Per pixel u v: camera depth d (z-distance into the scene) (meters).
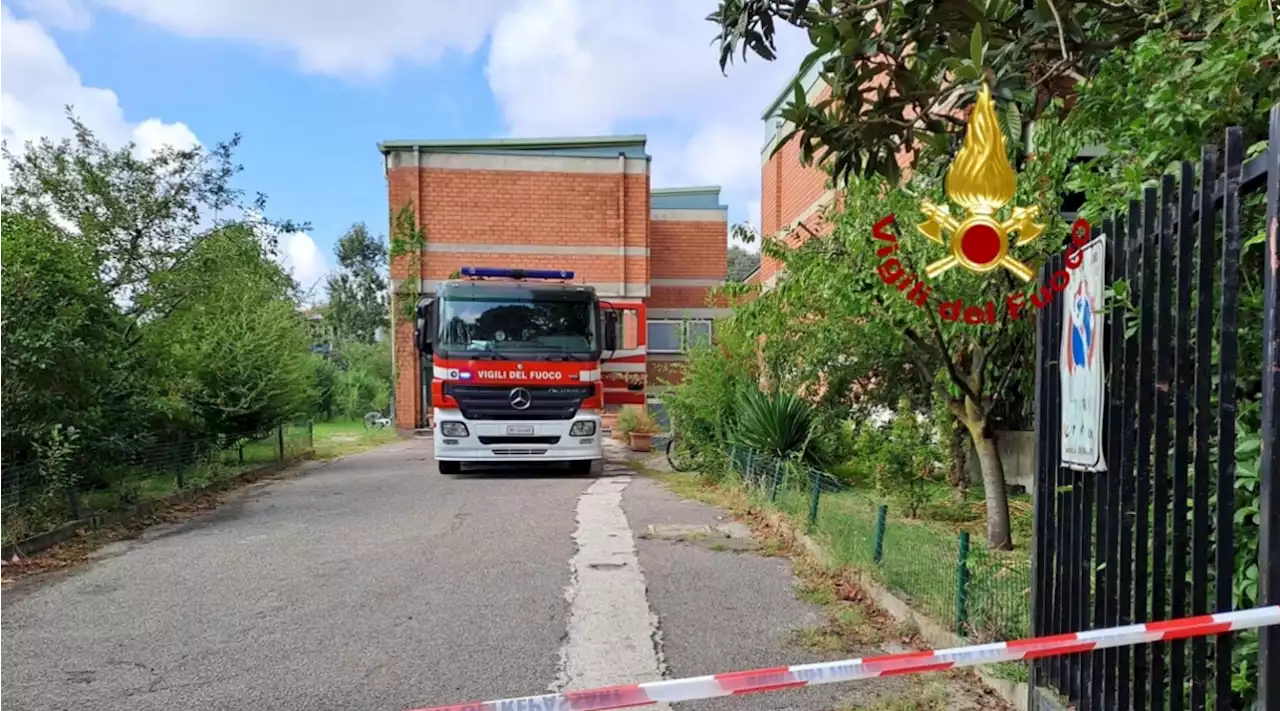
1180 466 2.57
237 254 11.98
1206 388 2.44
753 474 9.62
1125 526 2.86
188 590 5.94
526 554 6.97
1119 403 2.91
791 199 15.20
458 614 5.32
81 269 8.40
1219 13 3.08
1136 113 3.37
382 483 11.70
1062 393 3.31
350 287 43.66
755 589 5.86
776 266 14.04
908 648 4.59
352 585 6.04
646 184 21.58
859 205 6.23
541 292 12.38
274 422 13.80
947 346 6.81
